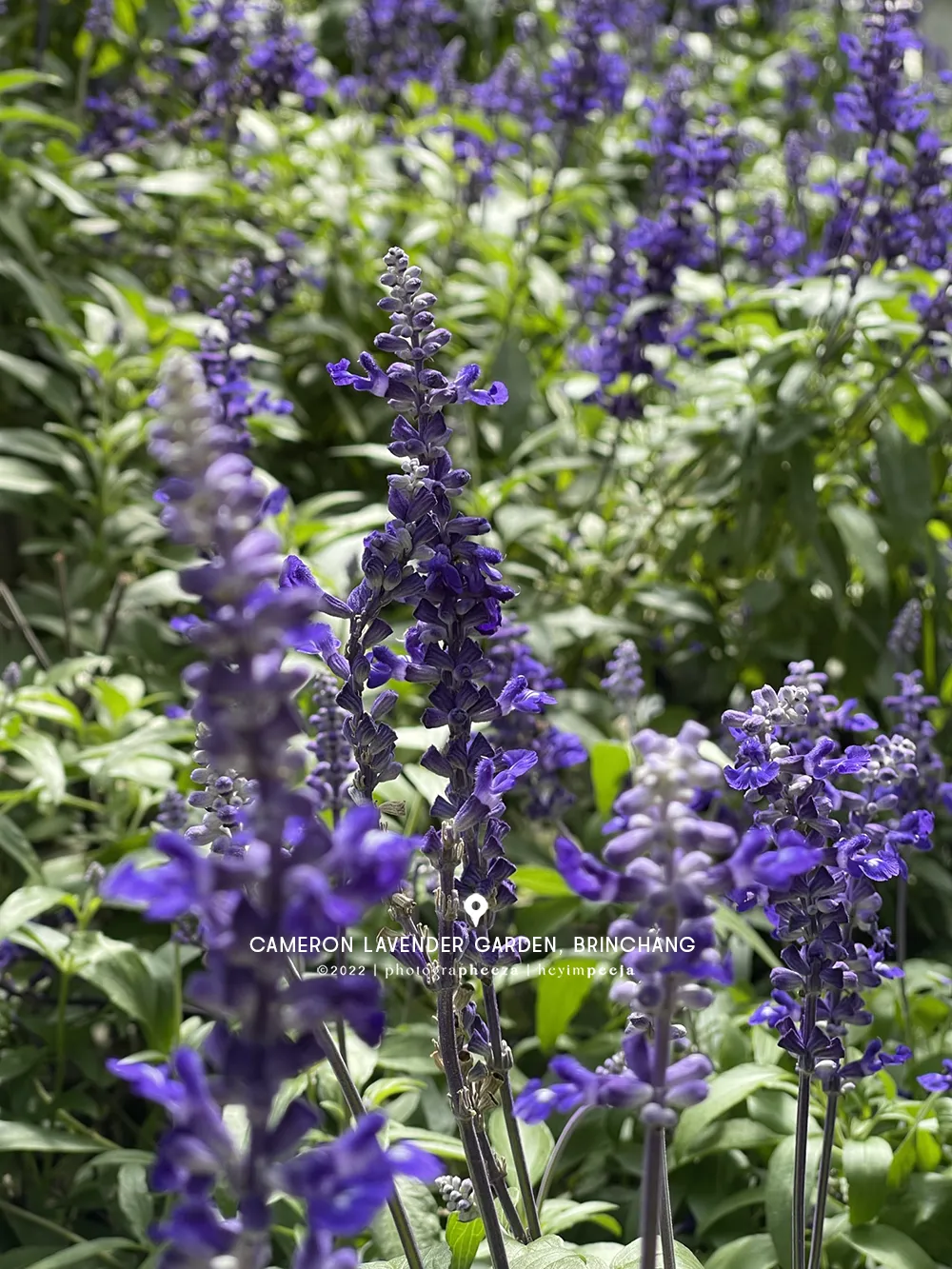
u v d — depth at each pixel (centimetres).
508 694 180
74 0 587
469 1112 175
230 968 94
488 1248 193
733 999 310
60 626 402
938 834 389
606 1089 120
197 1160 96
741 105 762
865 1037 297
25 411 472
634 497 471
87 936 288
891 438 403
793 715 188
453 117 494
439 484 177
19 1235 283
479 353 483
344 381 178
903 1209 251
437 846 173
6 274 427
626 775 340
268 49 489
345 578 343
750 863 113
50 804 341
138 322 440
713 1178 281
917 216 410
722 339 446
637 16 724
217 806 185
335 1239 238
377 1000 97
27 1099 292
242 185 503
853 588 455
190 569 92
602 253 570
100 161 492
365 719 180
